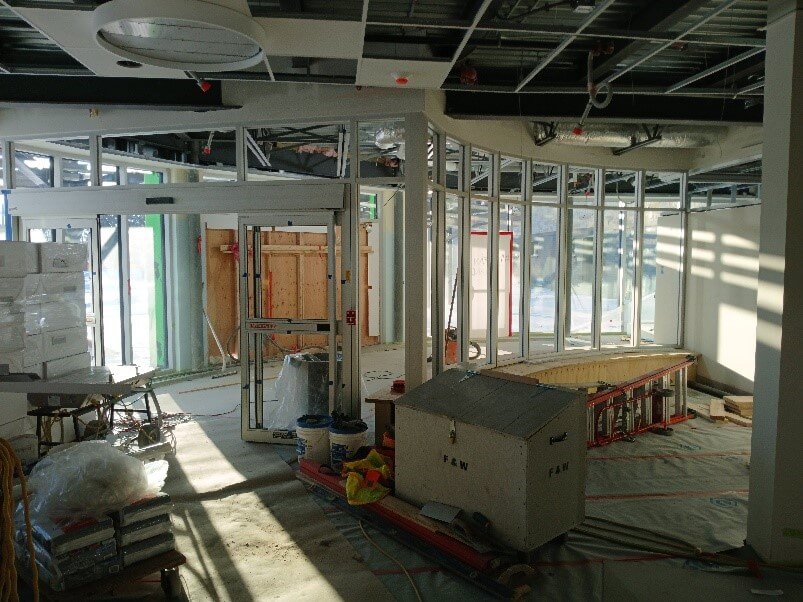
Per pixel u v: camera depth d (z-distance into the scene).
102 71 4.30
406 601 2.94
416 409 3.69
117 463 2.96
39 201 5.68
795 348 3.21
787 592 3.04
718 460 5.07
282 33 3.55
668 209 7.99
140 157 7.02
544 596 2.98
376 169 8.65
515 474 3.13
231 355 8.86
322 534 3.64
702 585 3.10
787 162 3.15
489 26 3.52
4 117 5.75
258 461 4.85
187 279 8.12
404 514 3.57
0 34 4.04
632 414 5.71
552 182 10.48
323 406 5.36
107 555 2.79
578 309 11.53
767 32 3.29
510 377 3.76
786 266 3.18
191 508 4.00
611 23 3.94
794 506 3.25
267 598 2.96
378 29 3.97
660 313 8.55
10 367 4.19
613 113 5.53
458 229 6.21
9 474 1.91
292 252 8.66
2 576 1.88
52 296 4.66
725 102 5.58
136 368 5.16
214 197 5.28
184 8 3.00
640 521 3.87
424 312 5.12
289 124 5.22
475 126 6.09
